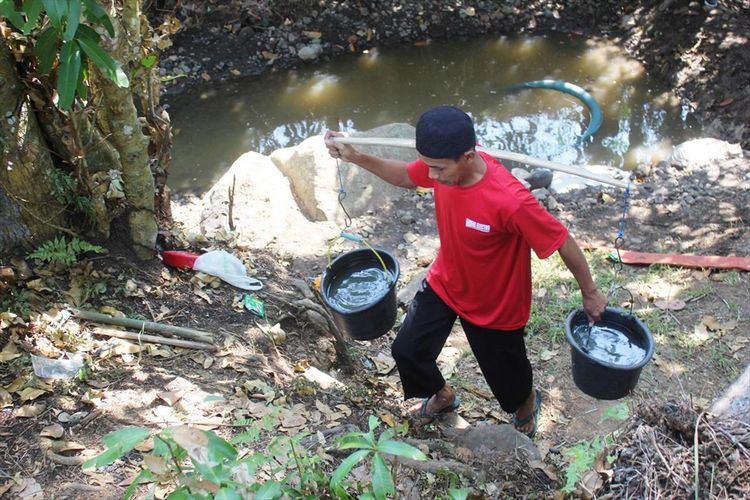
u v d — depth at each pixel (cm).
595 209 691
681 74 931
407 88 963
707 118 878
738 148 764
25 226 437
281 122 909
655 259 607
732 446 280
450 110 314
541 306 568
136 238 477
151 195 471
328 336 496
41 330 400
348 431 380
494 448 395
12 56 402
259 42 1002
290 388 420
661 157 828
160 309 459
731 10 968
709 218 664
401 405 457
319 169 696
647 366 513
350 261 416
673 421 293
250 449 352
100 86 428
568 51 1011
